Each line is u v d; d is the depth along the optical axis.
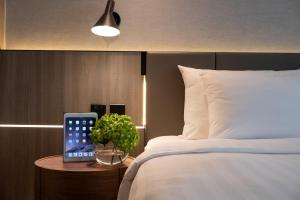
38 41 1.98
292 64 1.96
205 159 1.09
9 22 1.96
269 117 1.55
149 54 1.90
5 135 1.85
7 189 1.85
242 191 0.74
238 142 1.34
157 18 2.03
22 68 1.86
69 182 1.39
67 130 1.59
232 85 1.63
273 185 0.79
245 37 2.05
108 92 1.89
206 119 1.70
